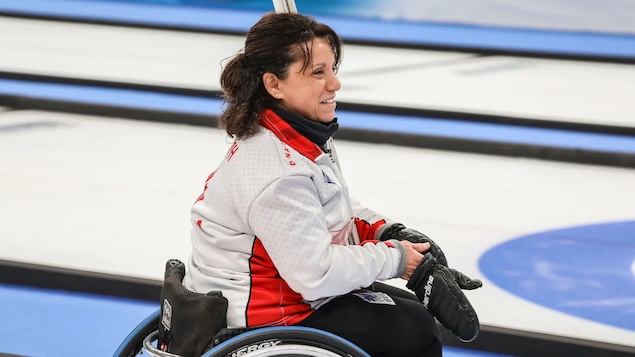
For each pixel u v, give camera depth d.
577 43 23.03
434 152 15.80
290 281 5.87
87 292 10.71
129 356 6.73
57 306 10.41
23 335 9.68
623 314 9.95
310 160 6.06
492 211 13.01
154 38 23.83
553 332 9.45
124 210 12.93
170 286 6.27
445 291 6.16
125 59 21.56
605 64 21.45
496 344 9.41
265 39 6.01
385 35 23.77
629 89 19.23
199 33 24.55
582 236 12.15
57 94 18.83
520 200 13.48
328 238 5.91
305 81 6.03
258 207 5.85
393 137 16.12
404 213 12.86
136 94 19.00
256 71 6.06
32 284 10.89
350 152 15.69
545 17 24.55
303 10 26.50
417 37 23.53
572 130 16.77
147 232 12.17
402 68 20.80
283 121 6.08
